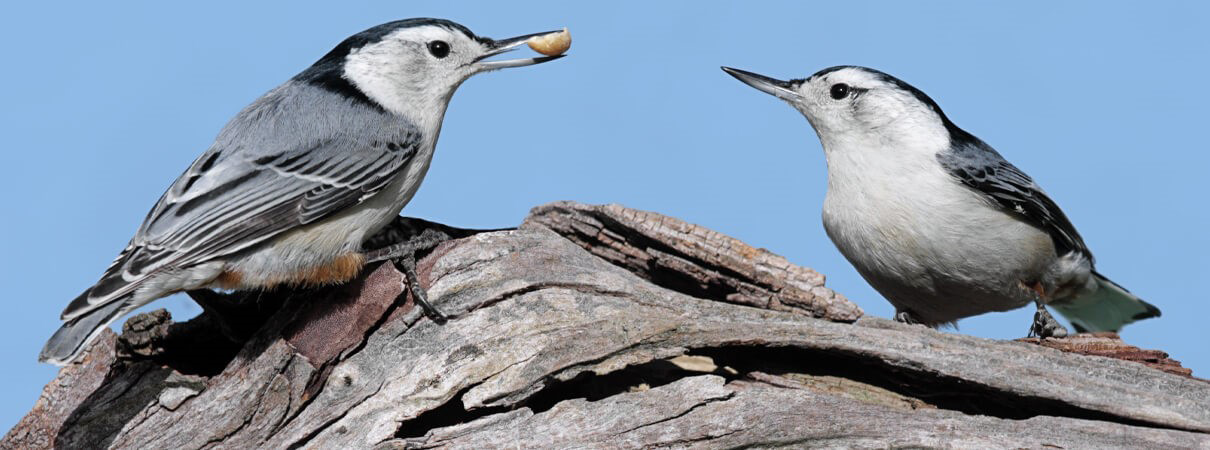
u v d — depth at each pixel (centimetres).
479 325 766
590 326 761
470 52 927
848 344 761
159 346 825
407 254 803
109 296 754
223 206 805
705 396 725
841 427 712
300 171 825
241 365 780
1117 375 767
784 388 751
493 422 732
